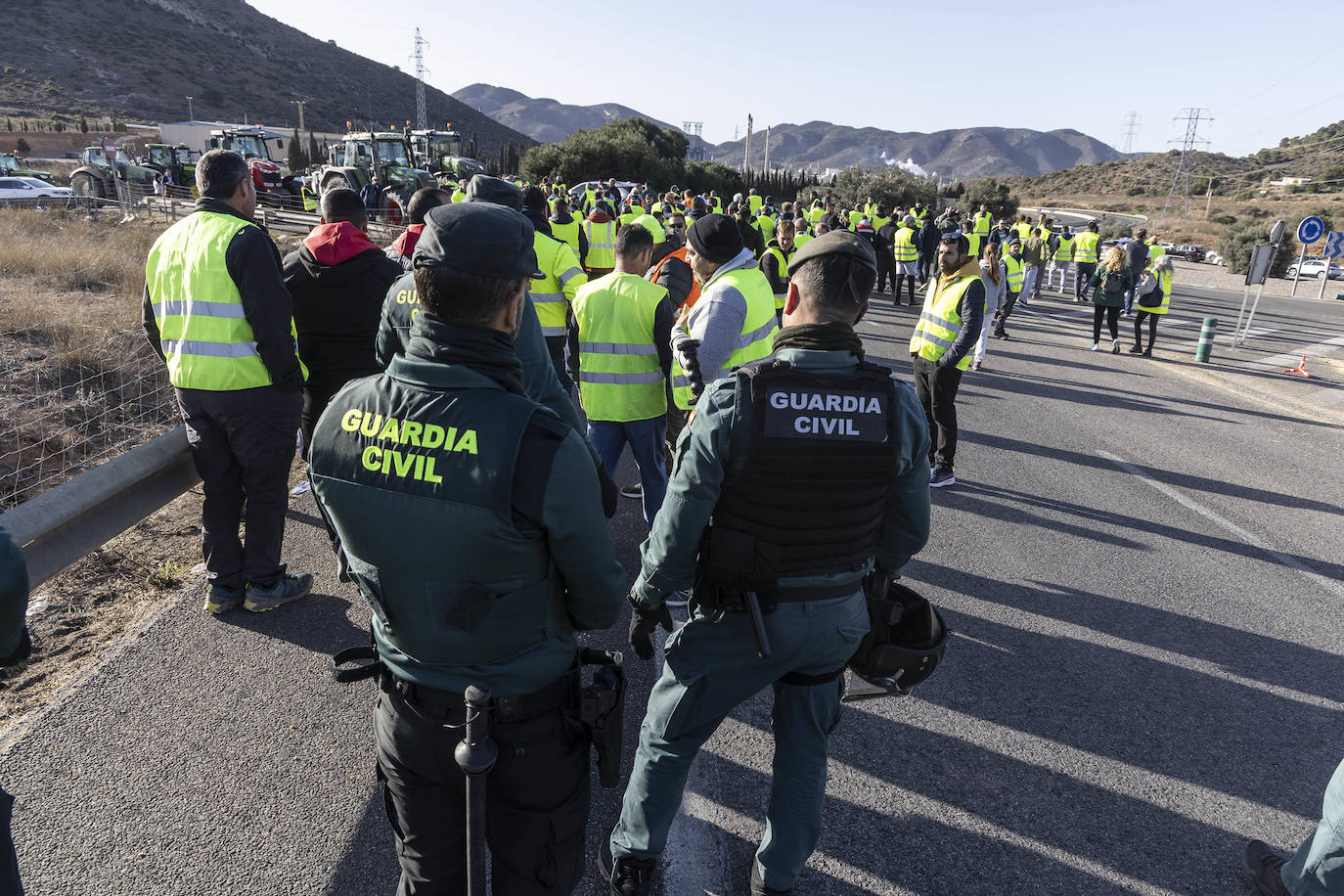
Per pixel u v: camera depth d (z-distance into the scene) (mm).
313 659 3457
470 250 1396
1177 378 10805
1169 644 3926
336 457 1512
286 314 3471
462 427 1411
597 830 2605
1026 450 7160
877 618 2115
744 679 1950
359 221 4000
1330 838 2119
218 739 2939
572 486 1433
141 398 6848
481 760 1443
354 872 2400
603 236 12172
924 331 5828
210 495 3650
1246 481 6531
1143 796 2859
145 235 14328
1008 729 3215
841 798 2799
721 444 1767
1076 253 18938
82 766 2781
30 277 10508
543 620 1530
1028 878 2482
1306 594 4527
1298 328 16938
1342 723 3336
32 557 3318
